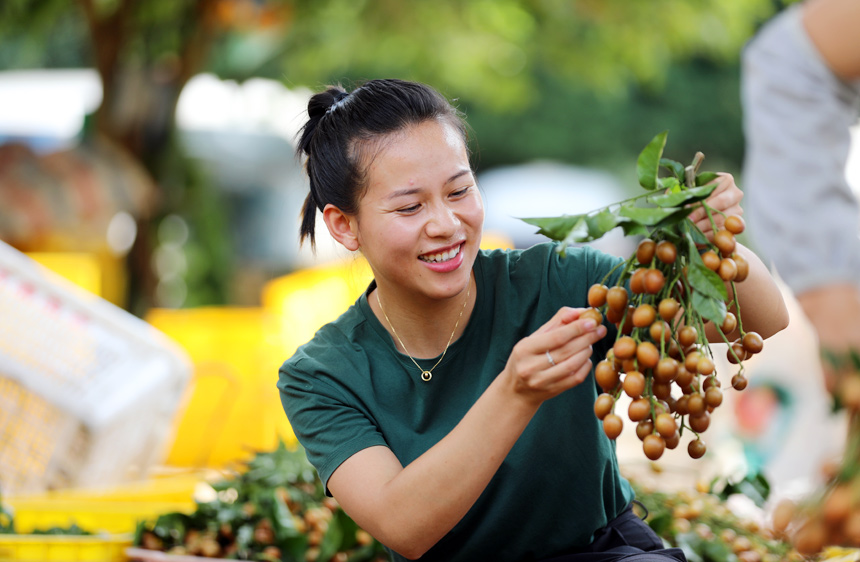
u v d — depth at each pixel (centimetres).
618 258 227
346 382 219
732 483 335
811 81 214
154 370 443
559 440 219
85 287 749
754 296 198
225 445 575
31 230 714
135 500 399
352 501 203
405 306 220
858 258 210
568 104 1496
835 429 158
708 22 964
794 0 965
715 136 1530
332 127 212
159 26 835
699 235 175
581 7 935
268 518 317
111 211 756
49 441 413
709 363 167
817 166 213
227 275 915
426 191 201
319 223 277
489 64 1071
